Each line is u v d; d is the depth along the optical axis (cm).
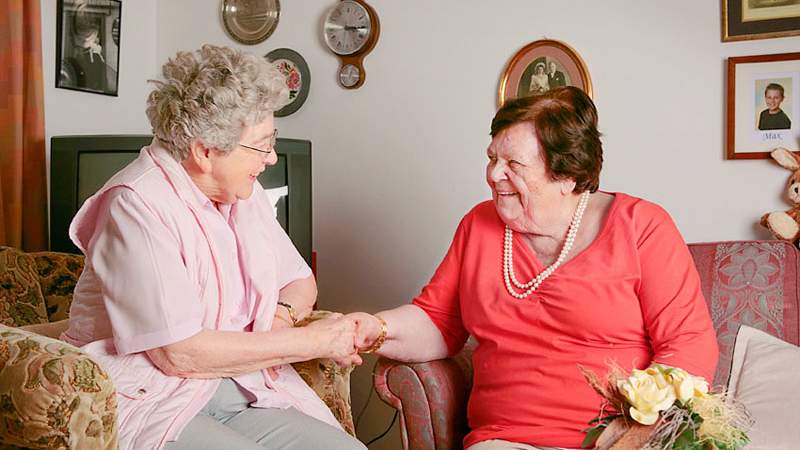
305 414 181
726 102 257
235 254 179
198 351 160
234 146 164
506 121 186
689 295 180
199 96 160
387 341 196
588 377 139
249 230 182
